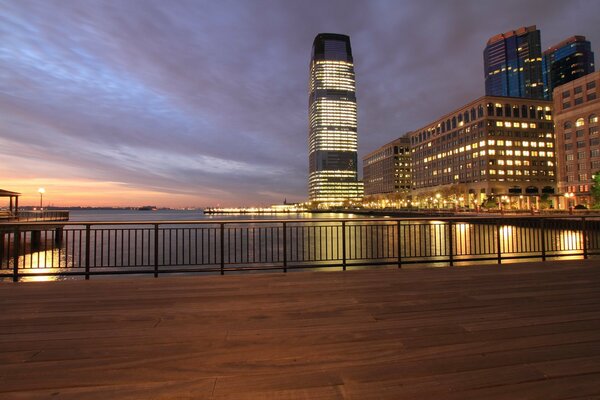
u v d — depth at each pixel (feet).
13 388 9.32
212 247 132.46
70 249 130.11
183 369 10.49
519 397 8.75
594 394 8.87
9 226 25.17
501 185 388.98
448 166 471.21
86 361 11.04
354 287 21.29
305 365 10.69
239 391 9.21
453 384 9.43
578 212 212.23
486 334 13.11
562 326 13.89
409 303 17.56
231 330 13.84
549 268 27.17
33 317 15.55
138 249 130.00
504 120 400.88
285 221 27.48
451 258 29.37
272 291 20.39
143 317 15.55
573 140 318.86
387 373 10.12
